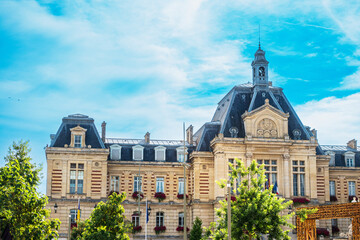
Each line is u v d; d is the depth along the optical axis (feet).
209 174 319.06
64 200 304.50
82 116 321.93
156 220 325.01
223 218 209.26
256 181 209.97
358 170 350.43
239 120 321.93
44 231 186.09
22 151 191.83
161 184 330.95
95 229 212.64
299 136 323.57
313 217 191.21
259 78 331.16
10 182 180.45
